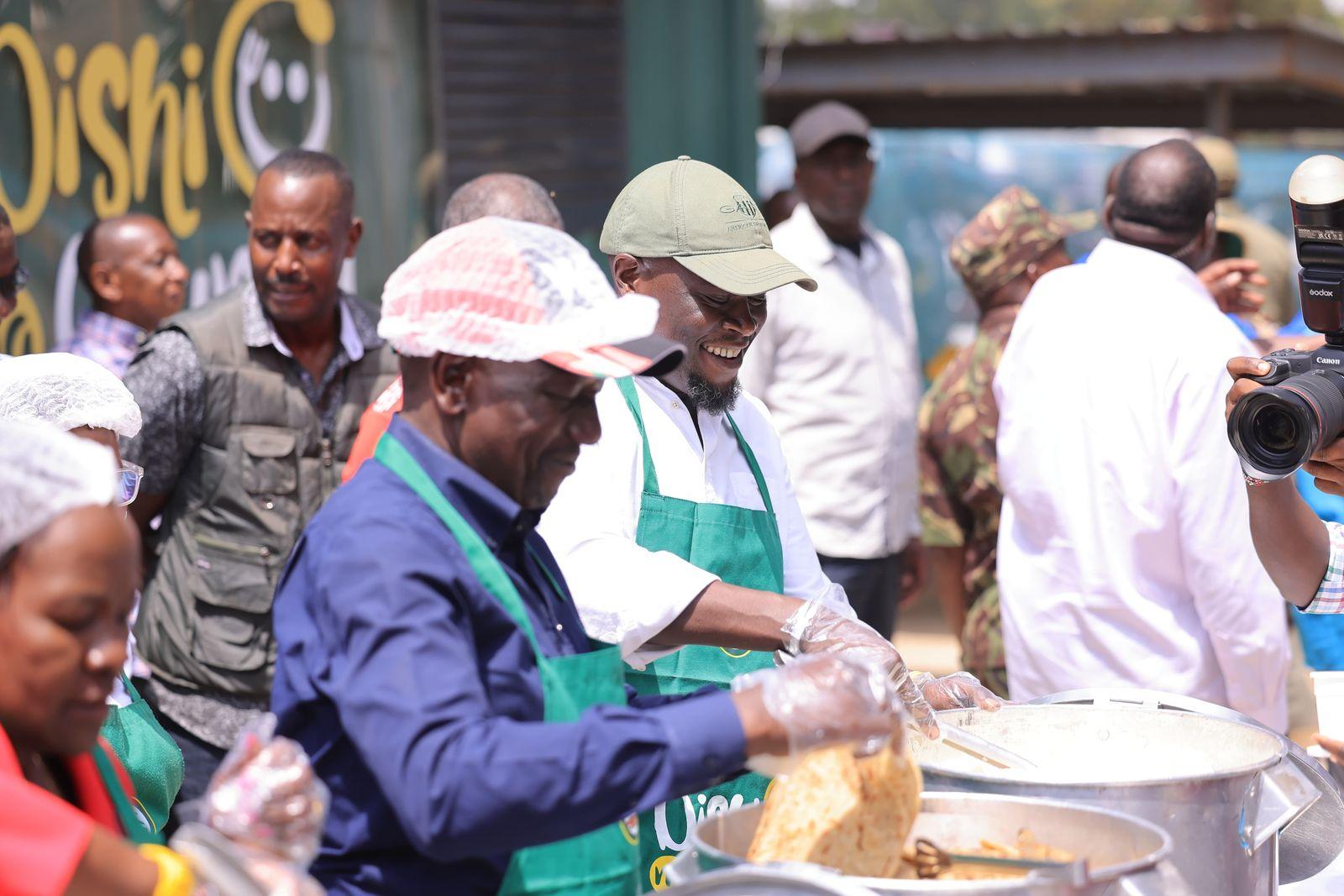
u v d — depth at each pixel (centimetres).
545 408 180
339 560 171
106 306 454
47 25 459
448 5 623
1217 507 305
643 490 257
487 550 181
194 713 359
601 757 159
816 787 177
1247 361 243
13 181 450
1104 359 318
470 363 179
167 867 145
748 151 773
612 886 194
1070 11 3741
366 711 162
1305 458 230
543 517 242
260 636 361
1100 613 318
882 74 1012
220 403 362
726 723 163
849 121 542
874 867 176
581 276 183
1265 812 215
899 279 568
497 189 373
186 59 511
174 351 359
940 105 1204
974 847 193
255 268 369
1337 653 345
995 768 219
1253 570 306
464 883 181
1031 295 345
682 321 258
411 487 180
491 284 177
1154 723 231
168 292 456
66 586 144
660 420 261
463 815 157
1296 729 420
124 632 152
